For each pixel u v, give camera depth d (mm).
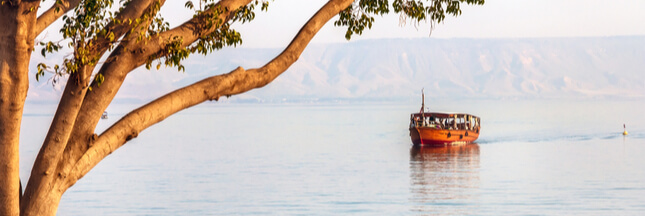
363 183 81500
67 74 12938
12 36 11414
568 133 189125
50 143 12703
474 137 140875
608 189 74312
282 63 14508
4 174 11984
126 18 13375
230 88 13938
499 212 60750
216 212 61562
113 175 89812
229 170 98125
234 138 180375
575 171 93500
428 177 87812
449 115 132000
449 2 18250
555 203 65062
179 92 13656
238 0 14703
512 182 81812
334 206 64500
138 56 13477
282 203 66250
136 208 63875
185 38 14000
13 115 11703
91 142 13055
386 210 62375
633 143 148250
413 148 134125
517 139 162750
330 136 185625
